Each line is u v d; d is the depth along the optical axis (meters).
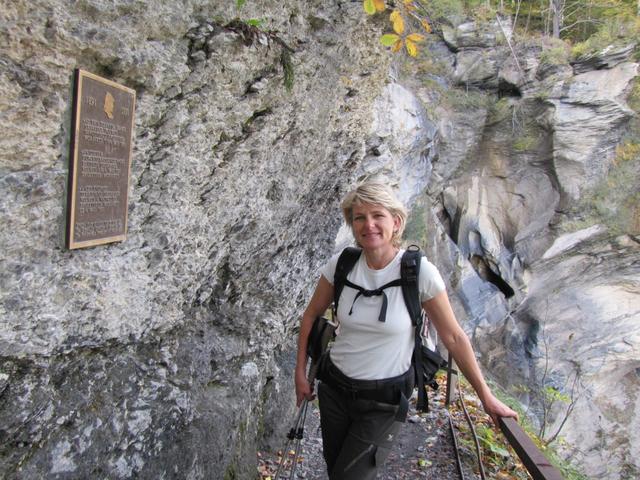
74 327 2.34
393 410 2.47
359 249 2.64
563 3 20.25
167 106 2.73
